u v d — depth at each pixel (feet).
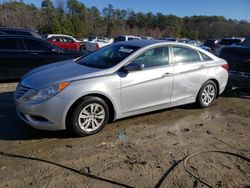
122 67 18.21
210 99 23.67
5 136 16.70
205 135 18.19
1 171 13.15
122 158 14.75
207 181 13.17
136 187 12.47
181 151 15.83
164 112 22.04
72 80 16.57
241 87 28.25
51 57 32.71
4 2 202.49
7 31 50.80
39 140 16.35
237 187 12.89
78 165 13.92
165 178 13.21
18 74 31.17
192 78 21.74
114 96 17.70
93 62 19.40
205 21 314.14
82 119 16.76
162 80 19.81
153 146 16.25
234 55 28.81
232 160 15.19
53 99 15.93
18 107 16.75
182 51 21.50
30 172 13.19
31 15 195.52
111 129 18.26
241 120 21.39
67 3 246.06
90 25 232.94
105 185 12.49
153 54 19.79
